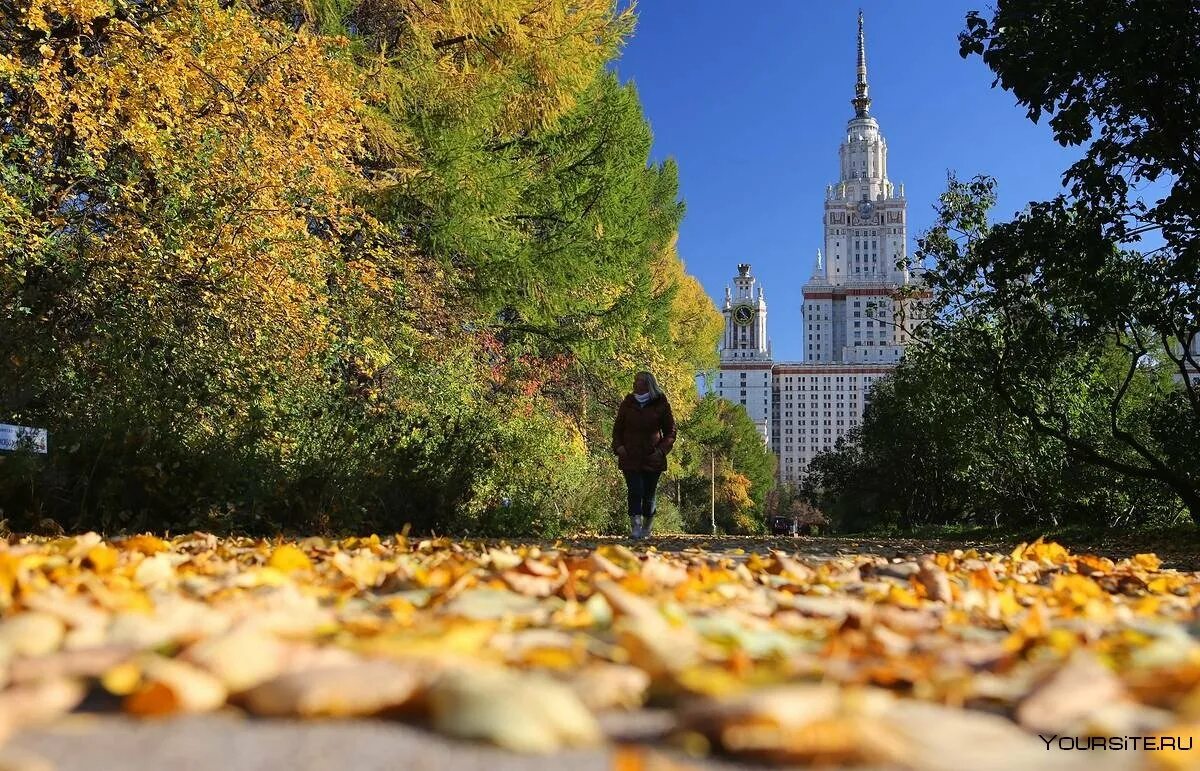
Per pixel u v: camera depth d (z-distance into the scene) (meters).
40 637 1.66
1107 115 11.30
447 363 15.33
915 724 1.19
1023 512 26.59
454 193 15.91
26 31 9.91
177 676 1.26
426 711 1.26
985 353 16.53
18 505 7.09
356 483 9.73
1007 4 10.90
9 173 8.44
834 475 50.84
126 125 9.47
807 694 1.19
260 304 10.21
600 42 18.62
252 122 10.14
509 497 14.42
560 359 23.70
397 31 16.84
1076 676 1.39
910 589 3.52
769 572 4.23
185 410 8.63
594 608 2.26
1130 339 18.08
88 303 9.31
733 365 156.12
